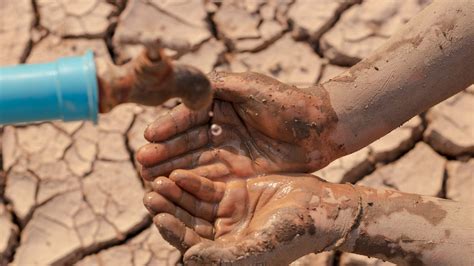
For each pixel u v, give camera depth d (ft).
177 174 3.48
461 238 3.51
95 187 4.17
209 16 4.51
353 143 3.63
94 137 4.25
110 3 4.50
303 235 3.44
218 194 3.53
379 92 3.56
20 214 4.11
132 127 4.28
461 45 3.51
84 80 2.90
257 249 3.39
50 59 4.41
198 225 3.52
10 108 2.90
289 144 3.59
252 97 3.52
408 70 3.55
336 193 3.52
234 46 4.48
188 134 3.56
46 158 4.20
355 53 4.45
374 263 4.04
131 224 4.12
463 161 4.27
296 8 4.52
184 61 4.44
